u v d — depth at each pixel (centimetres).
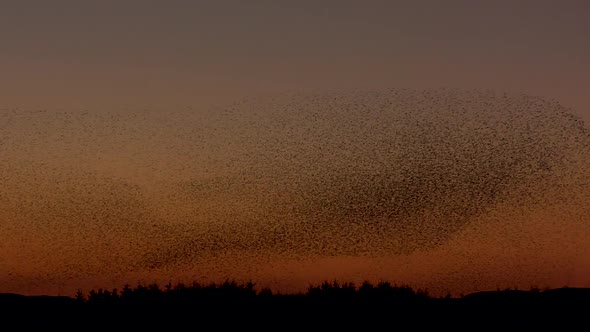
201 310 3319
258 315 3281
